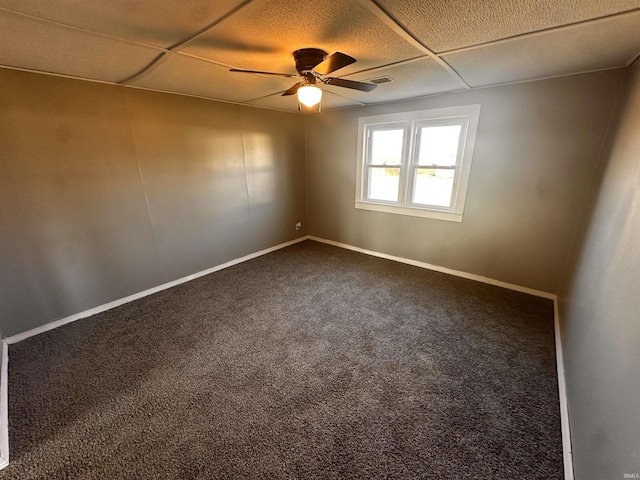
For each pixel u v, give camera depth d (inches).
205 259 145.6
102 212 107.5
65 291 102.8
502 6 49.9
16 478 54.7
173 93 119.3
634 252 46.3
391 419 65.9
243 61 78.8
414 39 64.8
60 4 47.1
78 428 64.3
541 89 102.6
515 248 122.0
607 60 81.4
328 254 174.4
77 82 94.9
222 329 100.4
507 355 86.0
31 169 90.4
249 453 58.6
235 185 151.6
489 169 120.3
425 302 116.8
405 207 151.5
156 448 59.8
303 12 51.6
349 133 163.0
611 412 41.9
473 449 58.9
